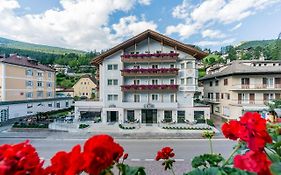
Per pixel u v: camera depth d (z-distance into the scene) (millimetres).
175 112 28812
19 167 1171
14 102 33844
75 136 21562
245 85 30266
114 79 30078
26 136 21672
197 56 29969
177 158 13531
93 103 30328
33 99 40375
